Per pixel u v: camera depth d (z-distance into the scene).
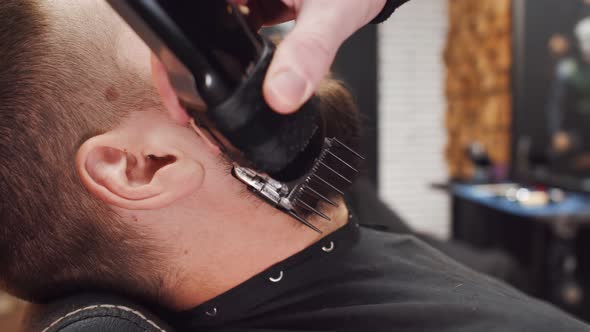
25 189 0.46
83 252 0.49
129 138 0.46
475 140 3.37
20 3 0.44
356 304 0.53
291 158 0.34
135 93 0.46
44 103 0.44
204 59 0.31
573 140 2.47
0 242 0.48
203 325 0.54
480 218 3.18
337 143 0.49
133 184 0.47
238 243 0.51
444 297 0.53
